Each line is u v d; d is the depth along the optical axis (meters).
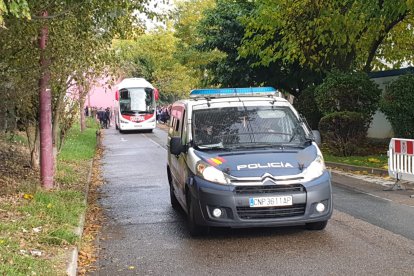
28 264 5.57
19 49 9.59
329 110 17.94
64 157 17.59
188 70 44.28
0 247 5.98
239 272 5.97
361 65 24.95
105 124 47.47
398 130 15.87
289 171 7.05
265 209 6.93
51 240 6.76
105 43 10.94
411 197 10.30
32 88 10.61
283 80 25.48
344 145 17.19
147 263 6.48
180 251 6.95
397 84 15.72
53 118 12.81
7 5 5.32
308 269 5.99
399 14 17.73
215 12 26.56
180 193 8.45
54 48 10.08
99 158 20.77
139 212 9.77
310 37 19.89
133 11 9.81
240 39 24.98
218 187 6.95
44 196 9.27
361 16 17.53
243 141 7.86
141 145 26.91
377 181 12.53
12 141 14.98
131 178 14.66
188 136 8.00
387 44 24.30
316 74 24.36
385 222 8.16
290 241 7.20
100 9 9.13
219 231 7.83
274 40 23.34
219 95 8.95
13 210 8.21
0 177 11.53
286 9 19.17
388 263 6.12
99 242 7.60
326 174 7.32
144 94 39.12
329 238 7.29
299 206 7.00
